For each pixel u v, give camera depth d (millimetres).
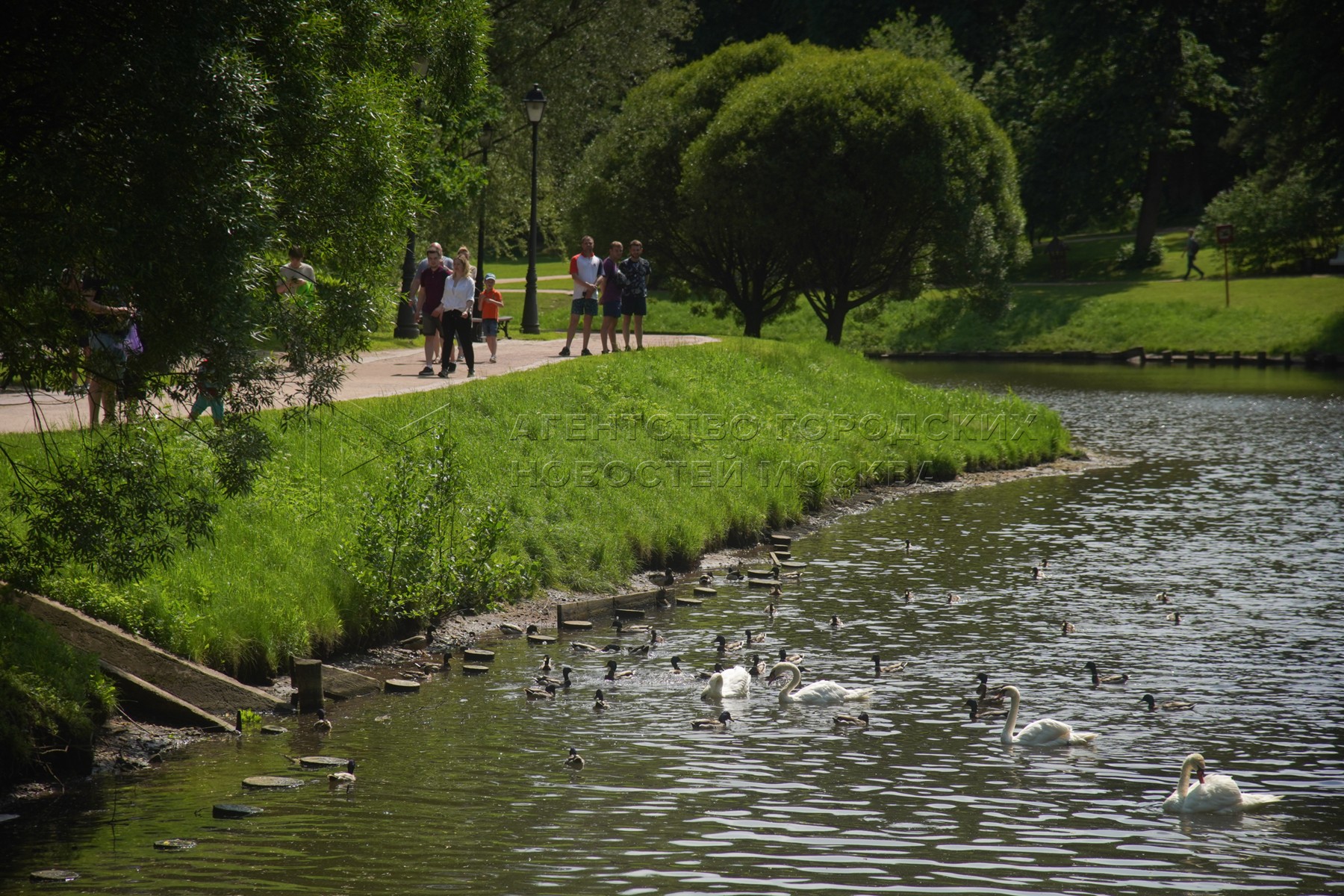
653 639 23844
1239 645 23547
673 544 30969
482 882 13383
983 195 70812
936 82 69000
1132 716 19594
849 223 66562
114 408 18547
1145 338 90625
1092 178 106875
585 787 16297
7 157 14617
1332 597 27250
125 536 17344
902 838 14812
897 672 21891
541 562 27734
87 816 15242
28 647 17328
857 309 88688
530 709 19703
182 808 15508
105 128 14438
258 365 16484
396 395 32719
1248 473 44906
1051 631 24578
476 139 56250
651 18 66812
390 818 15195
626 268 42938
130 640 19141
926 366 86250
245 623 20844
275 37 16734
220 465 17391
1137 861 14305
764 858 14141
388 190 19859
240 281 15180
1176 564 30609
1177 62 102750
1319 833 15195
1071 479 44469
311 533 24203
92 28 14422
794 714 19609
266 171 16734
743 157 66125
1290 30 92250
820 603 26969
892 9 113250
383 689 20859
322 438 27906
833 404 46625
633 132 72750
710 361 44750
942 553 32250
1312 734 18766
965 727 19016
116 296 15008
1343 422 57656
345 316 18844
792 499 36594
